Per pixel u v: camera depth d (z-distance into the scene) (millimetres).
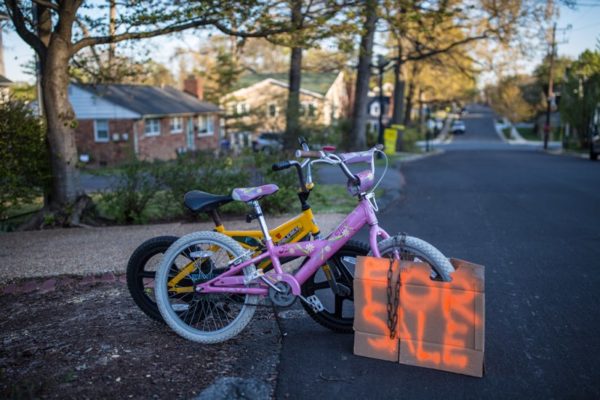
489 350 3902
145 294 4398
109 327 4375
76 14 9305
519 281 5574
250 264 3975
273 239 4102
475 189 14172
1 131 8734
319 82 45656
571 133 44688
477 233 8117
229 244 3984
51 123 9234
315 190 11055
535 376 3494
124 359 3768
